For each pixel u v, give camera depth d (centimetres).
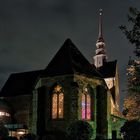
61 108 5062
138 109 5803
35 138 4806
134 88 3803
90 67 5634
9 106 6241
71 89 4981
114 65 8750
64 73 5109
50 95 5203
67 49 5572
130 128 3709
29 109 5722
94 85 5344
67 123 4916
